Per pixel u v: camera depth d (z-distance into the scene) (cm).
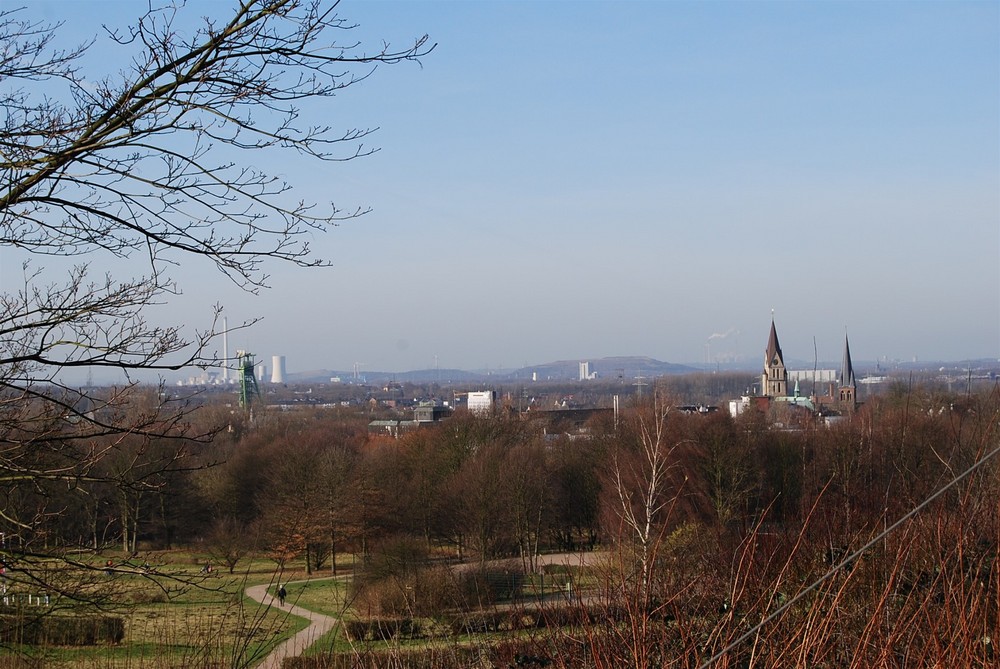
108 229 748
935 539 575
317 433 6650
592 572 638
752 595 554
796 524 648
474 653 637
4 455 804
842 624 521
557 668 565
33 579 800
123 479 822
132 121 659
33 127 677
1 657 928
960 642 461
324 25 645
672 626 542
